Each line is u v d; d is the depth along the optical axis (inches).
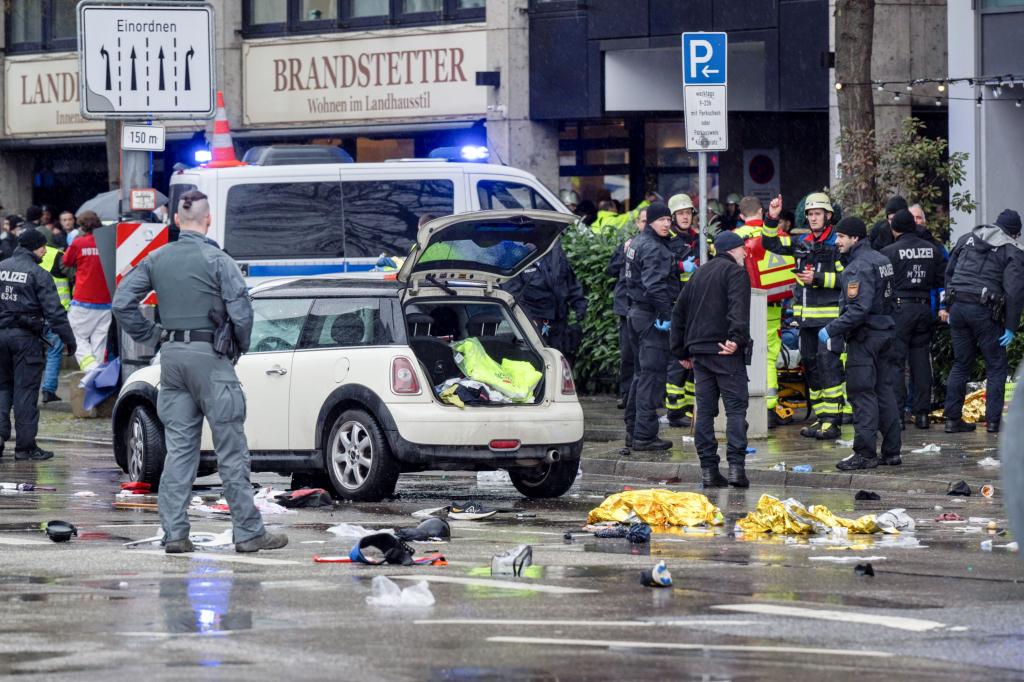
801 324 1962.4
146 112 2089.1
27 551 1126.4
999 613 861.8
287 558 1091.9
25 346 1888.5
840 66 2404.0
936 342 2080.5
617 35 3051.2
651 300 1787.6
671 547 1148.5
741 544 1165.7
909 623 831.1
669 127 3161.9
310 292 1533.0
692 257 1962.4
